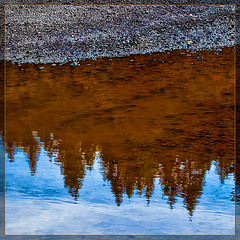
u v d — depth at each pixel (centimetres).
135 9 1766
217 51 1398
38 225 376
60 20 1698
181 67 1266
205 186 529
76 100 1016
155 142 728
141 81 1163
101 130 805
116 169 595
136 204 455
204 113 914
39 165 602
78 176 555
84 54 1416
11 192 464
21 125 837
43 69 1298
